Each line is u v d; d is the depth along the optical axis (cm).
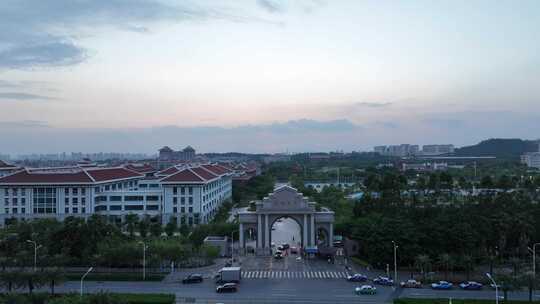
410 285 11638
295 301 10369
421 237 13200
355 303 10231
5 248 14188
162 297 10125
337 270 13750
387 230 13600
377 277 12738
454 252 13000
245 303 10188
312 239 16462
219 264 14562
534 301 10012
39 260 12775
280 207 16388
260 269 13912
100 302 8369
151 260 13025
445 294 10900
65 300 8194
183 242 15388
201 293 11025
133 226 18312
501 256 13988
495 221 14200
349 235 16438
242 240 16538
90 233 13975
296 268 14038
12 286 10656
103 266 13625
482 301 9919
